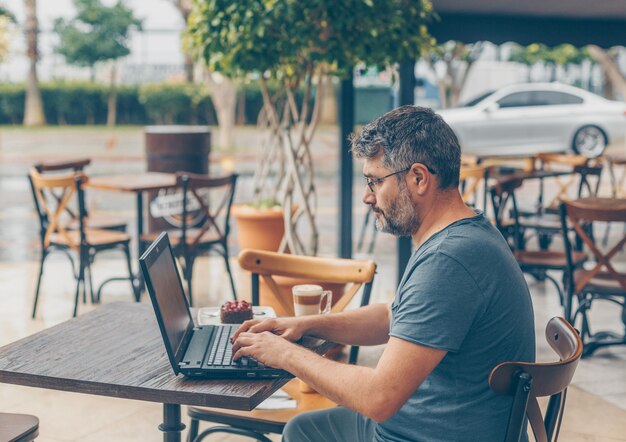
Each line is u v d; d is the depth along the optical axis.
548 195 13.23
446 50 25.20
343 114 6.73
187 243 5.96
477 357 2.10
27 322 5.80
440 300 2.04
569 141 15.69
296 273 3.51
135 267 7.72
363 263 3.45
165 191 7.14
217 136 27.84
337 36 5.01
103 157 20.73
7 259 8.11
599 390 4.58
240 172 17.02
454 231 2.12
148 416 4.19
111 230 6.59
